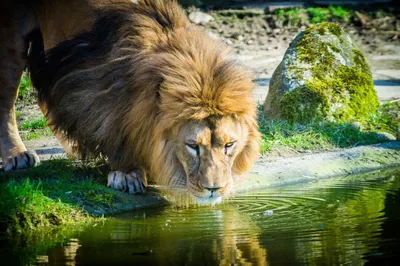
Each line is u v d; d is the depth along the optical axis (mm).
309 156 19203
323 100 21922
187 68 14062
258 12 40500
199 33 15359
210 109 13773
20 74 18219
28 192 14852
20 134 22734
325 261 11930
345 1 44031
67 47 16312
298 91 22062
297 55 23203
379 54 34812
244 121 14438
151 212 15336
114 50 15461
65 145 18422
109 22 15961
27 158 17703
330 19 40781
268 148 19891
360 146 20141
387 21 40875
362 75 23000
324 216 14711
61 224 14453
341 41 23703
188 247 12805
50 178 16703
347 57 23391
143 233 13758
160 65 14383
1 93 18000
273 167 18219
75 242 13273
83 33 16250
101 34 16000
